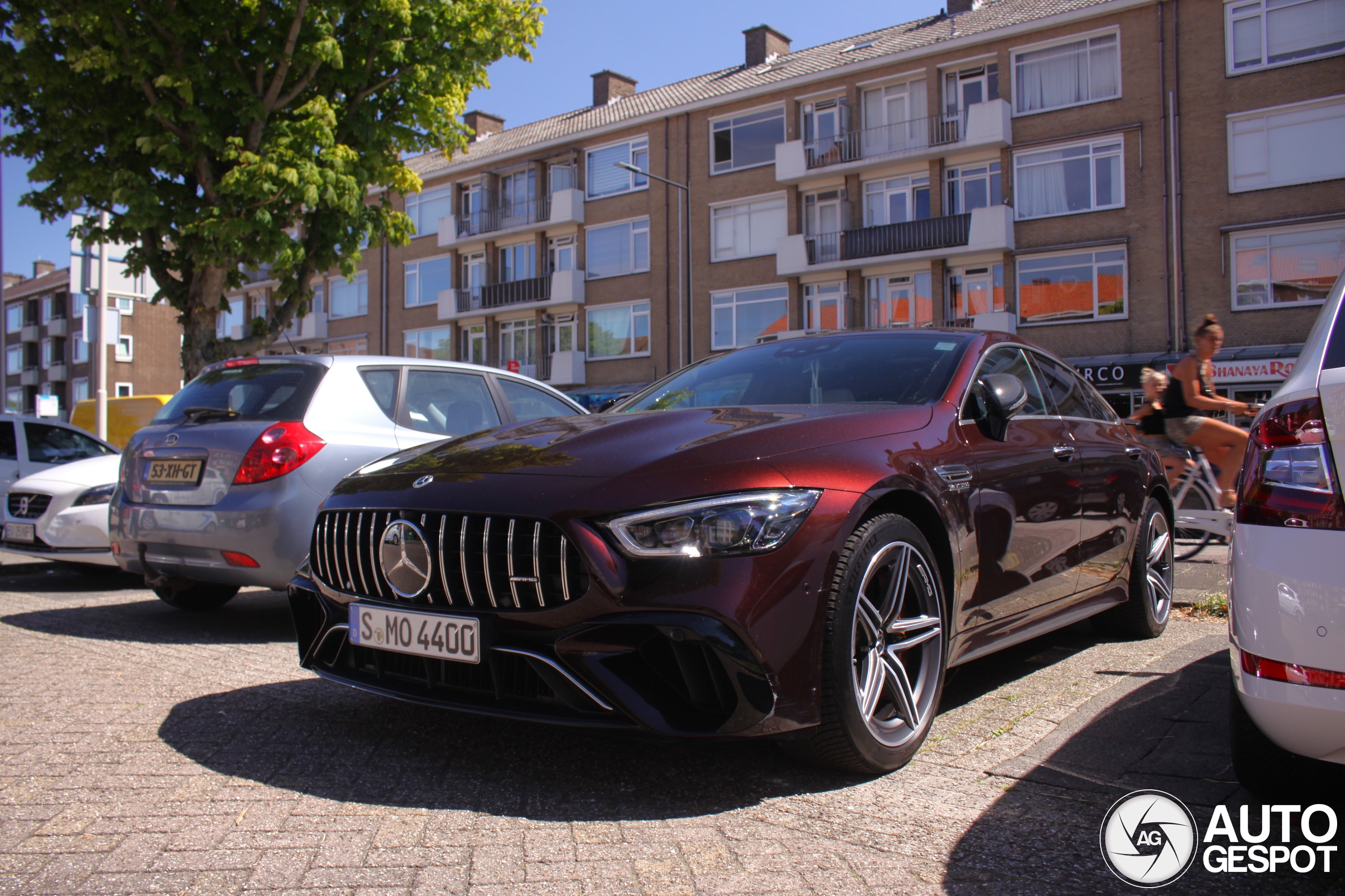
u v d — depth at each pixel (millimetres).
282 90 14008
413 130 14852
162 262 14109
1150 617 4574
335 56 13305
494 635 2555
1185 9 23219
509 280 35781
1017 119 25344
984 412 3428
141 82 12609
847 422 2893
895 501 2861
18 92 13188
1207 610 5344
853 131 27859
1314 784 2320
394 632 2740
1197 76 23078
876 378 3512
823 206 28766
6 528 7055
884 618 2709
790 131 28844
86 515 6809
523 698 2576
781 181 28578
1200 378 7957
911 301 27031
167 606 5941
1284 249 22141
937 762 2822
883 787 2621
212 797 2568
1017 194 25422
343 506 2969
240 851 2219
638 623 2363
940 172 26438
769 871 2113
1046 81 25094
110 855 2199
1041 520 3531
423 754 2922
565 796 2570
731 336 30062
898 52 26984
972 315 26094
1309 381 2090
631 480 2508
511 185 36062
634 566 2389
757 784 2652
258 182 12602
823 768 2709
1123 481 4289
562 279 32969
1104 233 24172
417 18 14297
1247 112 22484
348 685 2904
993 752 2908
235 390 5137
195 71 12773
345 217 14172
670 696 2424
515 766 2814
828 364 3693
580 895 1998
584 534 2434
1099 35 24281
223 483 4699
